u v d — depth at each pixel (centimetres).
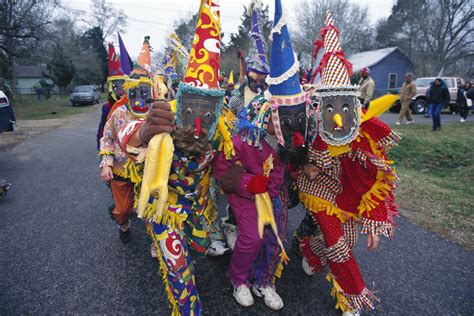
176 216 228
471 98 1758
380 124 238
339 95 220
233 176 245
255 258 266
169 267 224
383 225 240
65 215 462
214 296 287
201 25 216
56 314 265
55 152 916
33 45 2358
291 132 227
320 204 257
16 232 410
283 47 222
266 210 251
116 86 383
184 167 223
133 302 279
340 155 244
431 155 852
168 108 196
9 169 727
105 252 360
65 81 3703
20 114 2044
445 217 455
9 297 285
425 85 1767
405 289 299
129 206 344
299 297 286
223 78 841
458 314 269
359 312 257
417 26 4144
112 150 324
